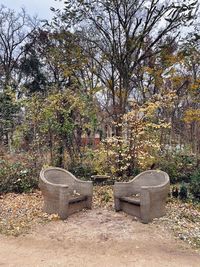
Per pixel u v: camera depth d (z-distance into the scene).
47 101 8.98
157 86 10.70
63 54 10.95
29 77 20.62
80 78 11.45
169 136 10.30
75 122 9.30
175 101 10.57
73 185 6.65
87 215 6.14
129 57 9.55
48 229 5.40
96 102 10.64
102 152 8.69
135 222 5.75
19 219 5.88
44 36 18.39
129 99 9.79
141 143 8.31
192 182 7.75
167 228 5.47
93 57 10.66
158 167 9.05
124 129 8.55
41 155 9.02
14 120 11.62
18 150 9.61
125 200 6.21
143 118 8.35
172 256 4.45
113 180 8.67
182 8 9.41
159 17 9.67
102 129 10.20
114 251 4.59
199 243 4.92
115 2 9.20
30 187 8.21
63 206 5.86
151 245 4.80
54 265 4.12
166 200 6.68
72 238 5.05
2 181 8.02
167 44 10.59
